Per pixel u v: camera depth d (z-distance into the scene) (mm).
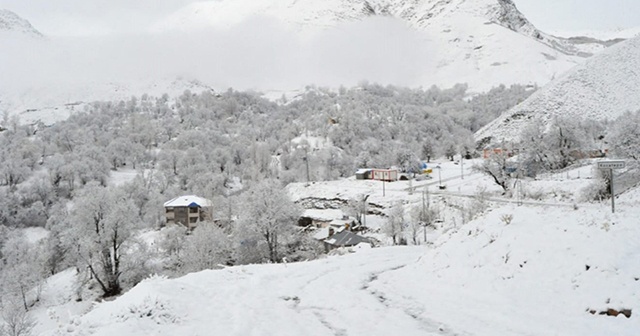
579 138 80500
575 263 13984
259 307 15000
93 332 12422
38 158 142625
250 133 199625
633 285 12312
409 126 195750
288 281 18594
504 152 71375
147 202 96750
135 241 50281
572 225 16266
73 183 116750
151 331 12469
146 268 50688
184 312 14094
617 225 15484
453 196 67750
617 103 134875
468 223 20594
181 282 17188
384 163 128125
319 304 15375
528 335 11422
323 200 82812
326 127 187750
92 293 49062
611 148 59500
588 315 11969
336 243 54406
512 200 59094
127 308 13656
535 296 13430
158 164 142125
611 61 153750
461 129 199000
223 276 19188
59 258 65562
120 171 144375
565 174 71188
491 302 13812
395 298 15547
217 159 145250
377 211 70875
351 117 191500
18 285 47719
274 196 54281
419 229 58250
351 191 83938
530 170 77625
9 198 103188
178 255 56969
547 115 142500
